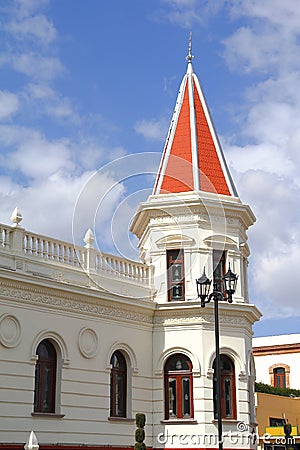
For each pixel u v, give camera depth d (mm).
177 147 32562
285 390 47781
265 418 42625
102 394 26500
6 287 23375
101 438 26062
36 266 24844
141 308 28969
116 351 28031
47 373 24938
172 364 29422
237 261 31016
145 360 29016
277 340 54938
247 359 30156
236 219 31375
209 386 28625
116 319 27875
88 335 26438
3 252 23641
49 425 24125
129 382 28188
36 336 24203
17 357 23406
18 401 23125
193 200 30250
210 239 30359
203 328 29141
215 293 22703
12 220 24562
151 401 28859
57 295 25312
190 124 33062
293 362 53281
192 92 34188
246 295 32094
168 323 29516
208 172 31922
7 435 22531
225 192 31875
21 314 23812
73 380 25422
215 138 33219
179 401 28734
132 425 27656
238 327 30000
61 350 25203
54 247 26000
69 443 24703
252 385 30922
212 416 28281
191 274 29984
